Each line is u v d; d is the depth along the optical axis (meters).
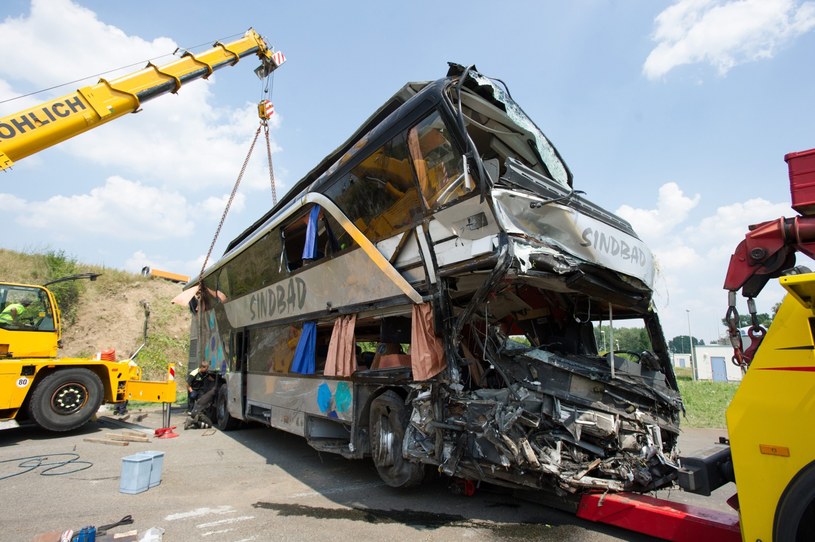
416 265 4.84
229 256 10.38
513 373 4.40
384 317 5.67
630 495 4.10
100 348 19.97
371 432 5.79
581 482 3.96
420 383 4.84
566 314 6.15
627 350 5.89
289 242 8.08
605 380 4.41
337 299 6.34
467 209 4.17
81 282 22.41
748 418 2.84
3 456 7.56
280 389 7.91
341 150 6.60
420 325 4.76
